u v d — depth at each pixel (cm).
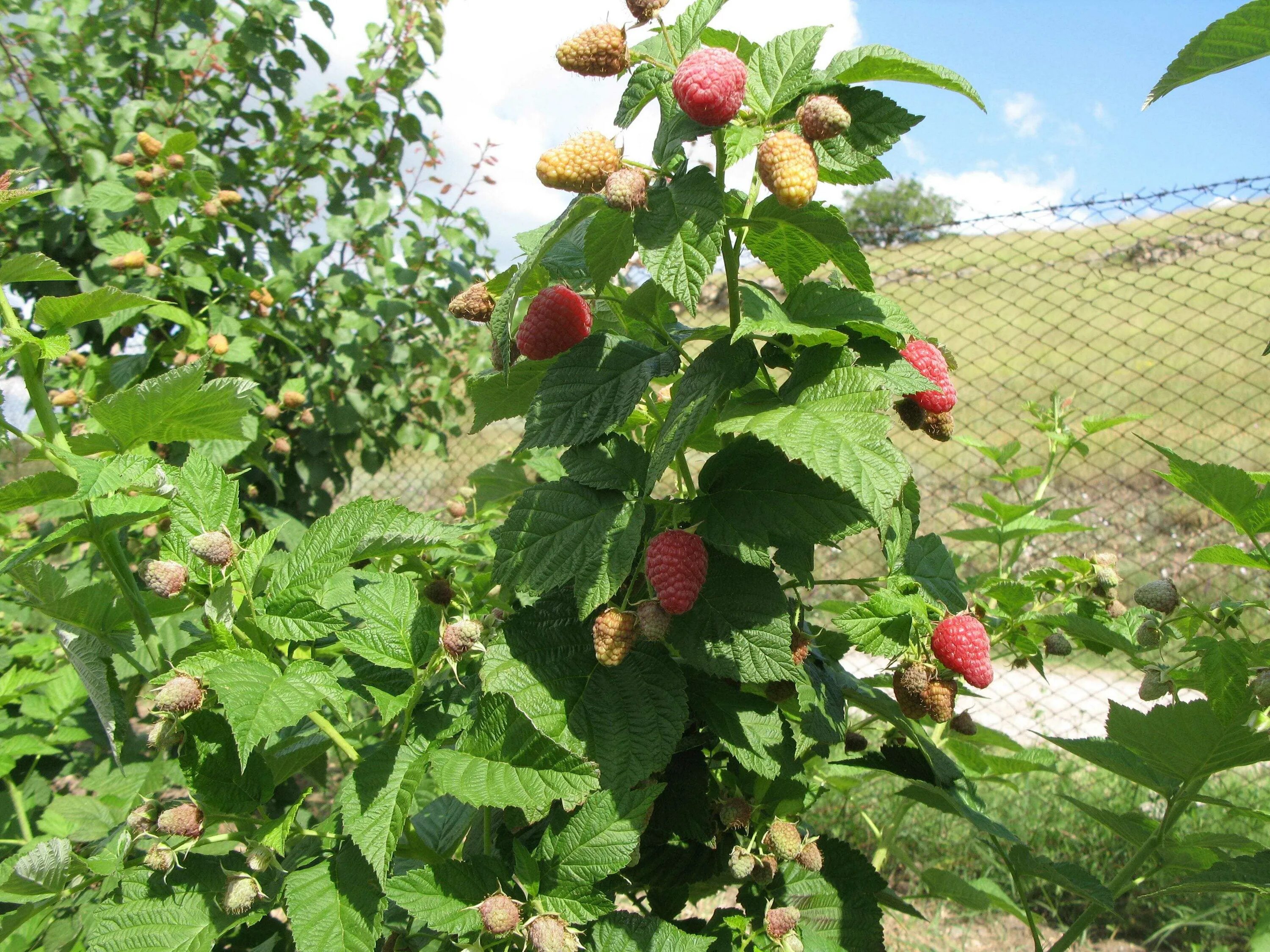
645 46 146
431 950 151
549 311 143
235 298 412
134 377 335
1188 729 165
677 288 118
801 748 178
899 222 2028
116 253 346
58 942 182
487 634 148
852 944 164
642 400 166
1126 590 620
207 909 130
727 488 138
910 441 923
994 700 548
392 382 471
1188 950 337
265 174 468
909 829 389
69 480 154
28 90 389
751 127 134
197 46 430
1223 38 130
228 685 116
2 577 272
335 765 419
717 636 135
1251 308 1090
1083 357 1065
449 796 185
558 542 135
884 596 156
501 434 561
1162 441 845
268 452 418
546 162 119
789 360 142
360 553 141
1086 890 171
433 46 494
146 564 134
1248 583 595
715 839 161
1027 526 252
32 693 253
